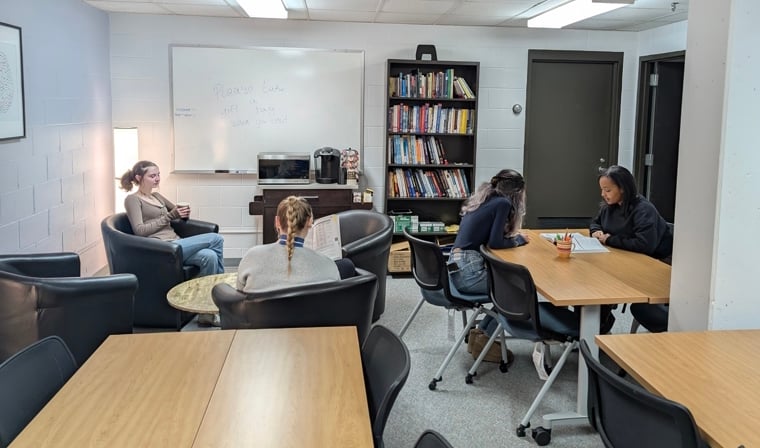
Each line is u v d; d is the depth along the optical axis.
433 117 5.99
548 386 3.01
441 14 5.56
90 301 3.14
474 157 6.02
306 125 6.16
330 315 2.84
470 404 3.29
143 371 1.94
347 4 5.17
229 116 6.07
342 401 1.75
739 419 1.65
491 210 3.72
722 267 2.41
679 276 2.63
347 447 1.51
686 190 2.58
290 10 5.48
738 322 2.45
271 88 6.08
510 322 3.23
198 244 4.69
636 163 6.50
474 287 3.65
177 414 1.66
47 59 4.50
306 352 2.11
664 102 6.37
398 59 5.99
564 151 6.54
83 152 5.23
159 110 6.00
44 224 4.45
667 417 1.59
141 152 6.03
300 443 1.52
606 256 3.67
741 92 2.33
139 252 4.20
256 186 6.20
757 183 2.38
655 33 6.18
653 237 3.78
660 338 2.24
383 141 6.25
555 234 4.26
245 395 1.78
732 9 2.29
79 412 1.66
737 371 1.95
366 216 4.91
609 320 3.28
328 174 5.90
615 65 6.44
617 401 1.80
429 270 3.67
